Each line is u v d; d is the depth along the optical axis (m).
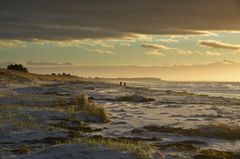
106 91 59.94
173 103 42.47
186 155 15.12
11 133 19.27
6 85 61.72
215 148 17.53
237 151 16.88
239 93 83.69
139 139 18.95
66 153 13.08
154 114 30.59
